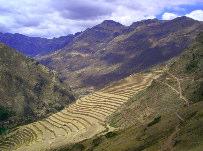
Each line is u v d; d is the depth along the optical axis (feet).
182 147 287.89
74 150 495.00
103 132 573.33
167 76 608.60
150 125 406.62
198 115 337.93
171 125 362.12
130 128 478.18
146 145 354.74
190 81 530.27
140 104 594.65
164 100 532.32
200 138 287.89
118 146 392.06
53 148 590.14
